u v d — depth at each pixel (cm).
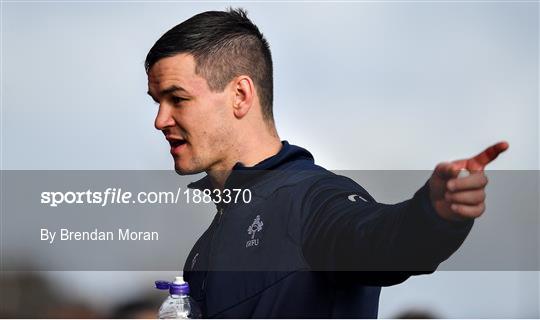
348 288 481
